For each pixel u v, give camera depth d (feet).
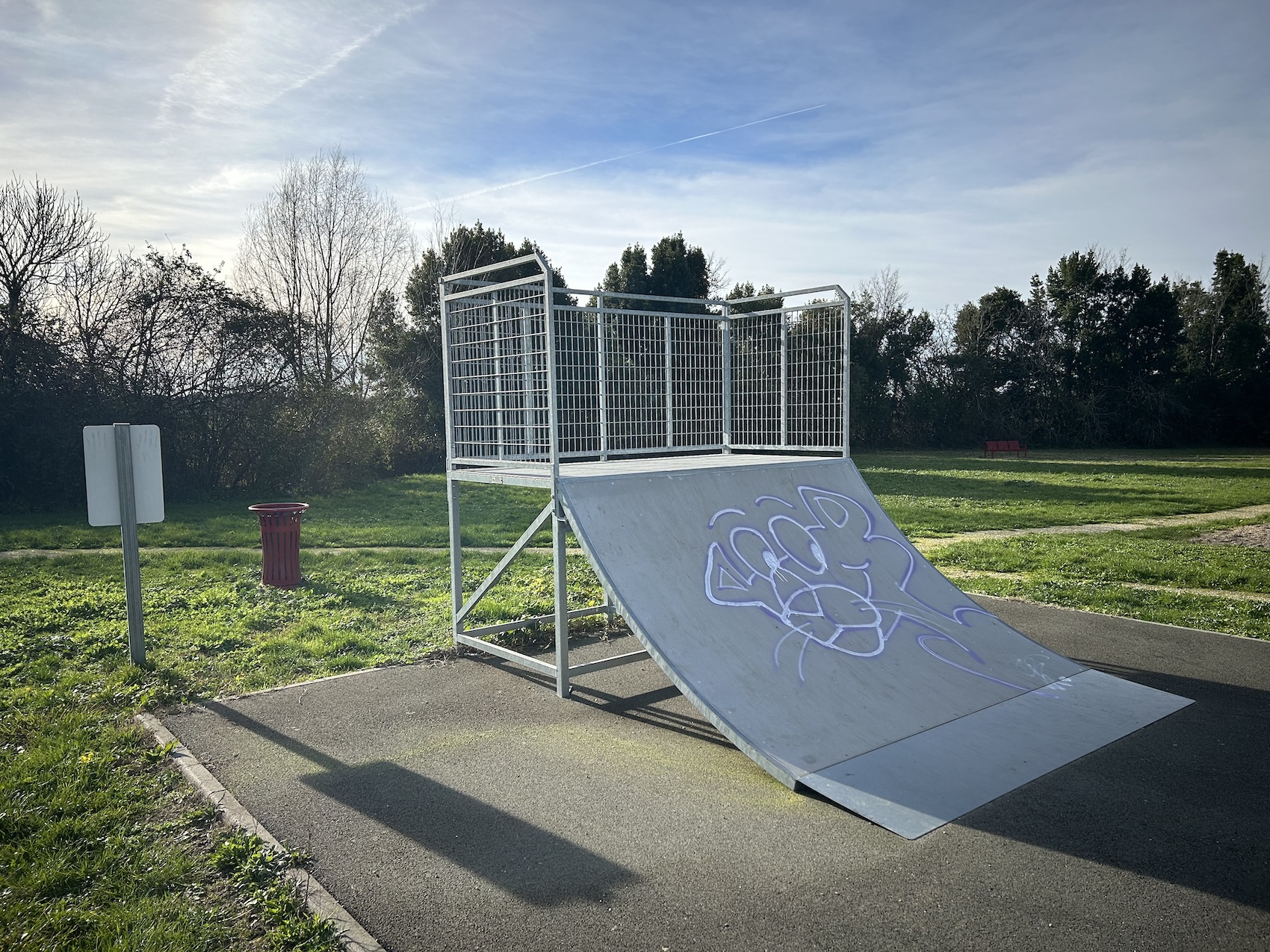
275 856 10.82
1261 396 141.59
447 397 21.13
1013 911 9.57
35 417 55.67
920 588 20.39
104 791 12.79
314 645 21.08
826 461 22.98
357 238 93.91
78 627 23.15
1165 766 13.69
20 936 9.13
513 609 24.68
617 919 9.48
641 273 109.09
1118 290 142.10
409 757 14.42
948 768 13.37
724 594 16.87
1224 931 9.16
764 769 12.94
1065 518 47.57
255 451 62.90
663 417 25.03
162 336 60.29
